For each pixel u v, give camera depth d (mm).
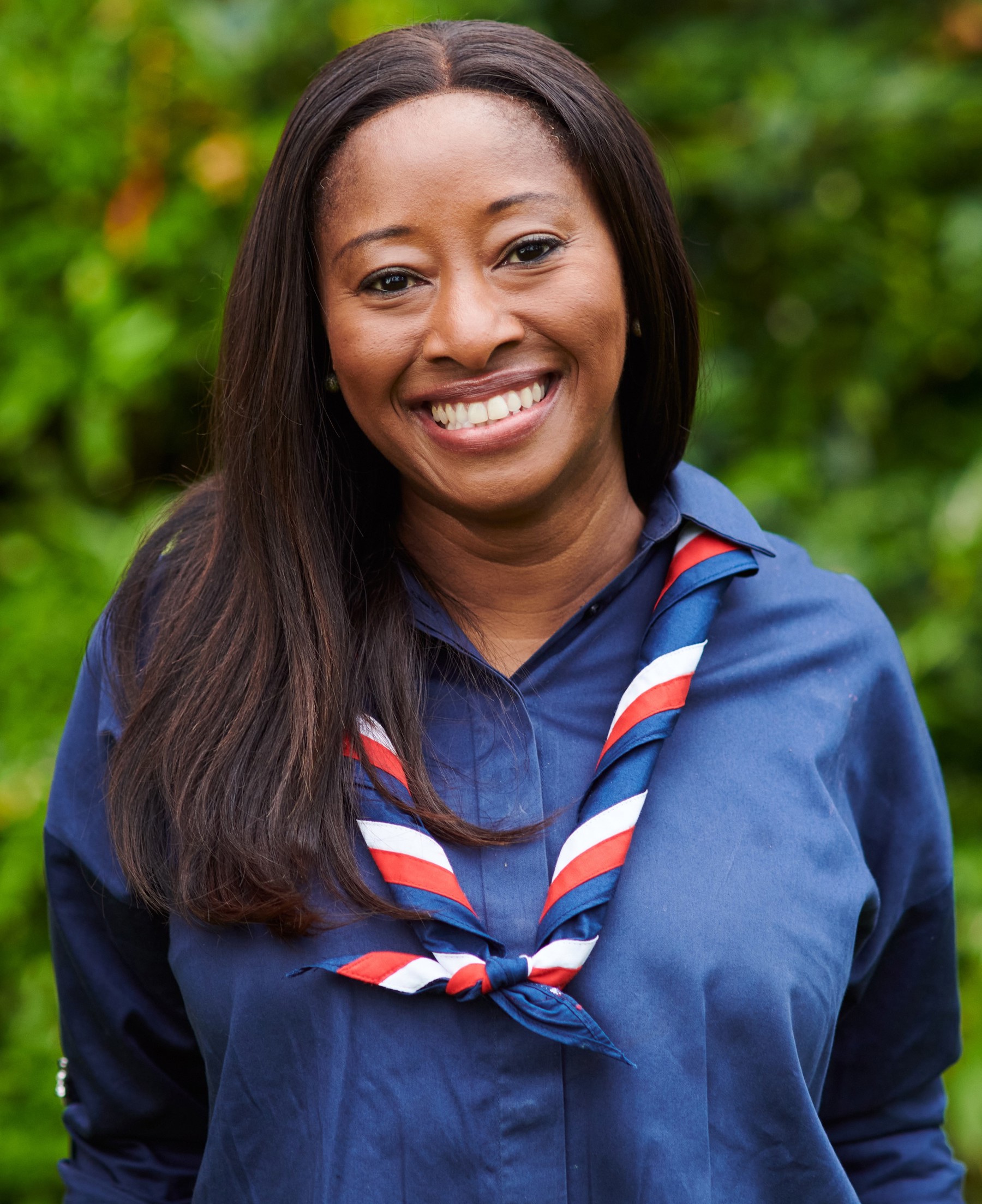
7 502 2699
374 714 1251
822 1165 1218
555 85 1157
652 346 1278
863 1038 1455
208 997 1250
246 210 2475
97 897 1394
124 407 2576
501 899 1196
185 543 1408
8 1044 2436
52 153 2449
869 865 1399
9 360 2549
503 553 1286
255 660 1262
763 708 1296
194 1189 1436
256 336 1263
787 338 2791
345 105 1159
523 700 1267
